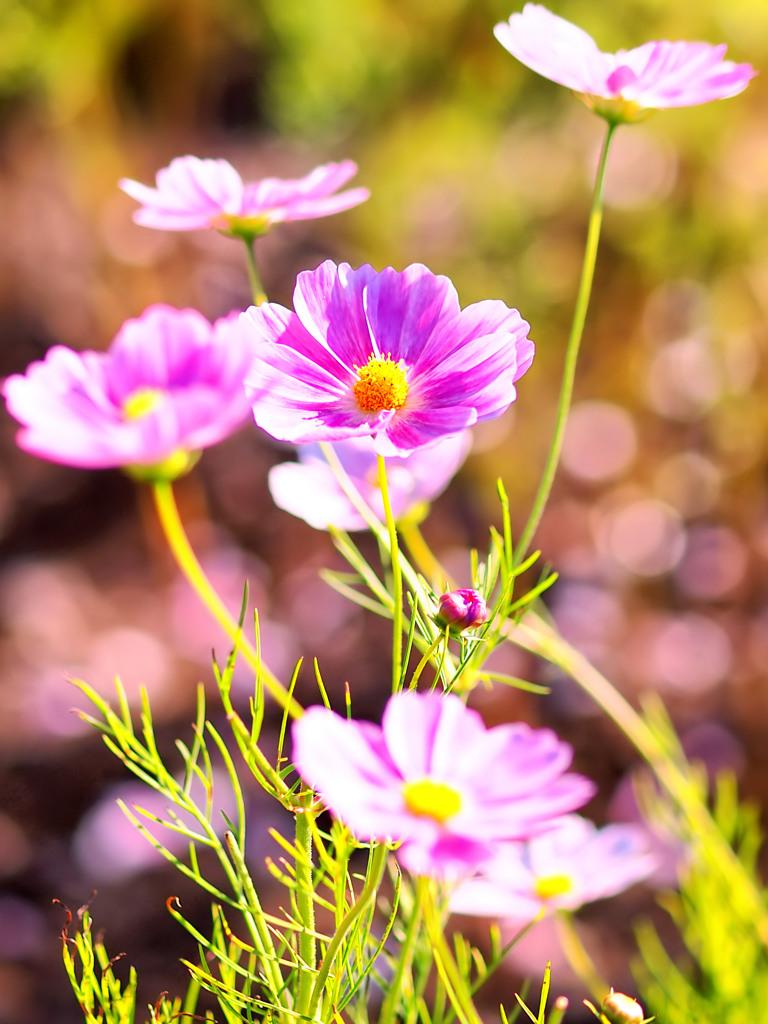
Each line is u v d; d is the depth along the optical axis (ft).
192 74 9.57
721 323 7.32
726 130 7.18
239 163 9.87
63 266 8.55
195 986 2.22
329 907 2.12
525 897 2.47
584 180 7.39
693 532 6.84
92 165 8.69
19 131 8.70
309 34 8.74
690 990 2.77
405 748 1.94
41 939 4.75
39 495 7.87
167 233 8.87
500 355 2.13
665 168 7.32
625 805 4.89
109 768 5.61
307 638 6.49
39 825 5.30
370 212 7.99
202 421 2.05
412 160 7.86
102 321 8.49
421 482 2.55
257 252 9.16
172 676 6.34
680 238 7.26
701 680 5.86
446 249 7.61
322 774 1.89
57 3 8.17
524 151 7.73
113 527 7.64
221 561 7.11
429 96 8.20
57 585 7.13
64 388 2.09
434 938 2.05
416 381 2.15
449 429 2.08
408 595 2.19
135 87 9.38
